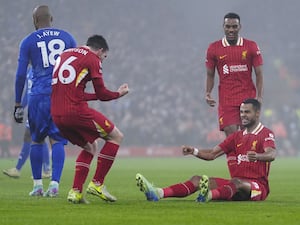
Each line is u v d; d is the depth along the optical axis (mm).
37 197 16156
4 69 60156
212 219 11344
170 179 26734
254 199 14664
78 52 14188
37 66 16641
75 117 13984
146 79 69375
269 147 14719
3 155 55719
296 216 11867
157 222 10961
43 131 16641
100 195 14117
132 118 65500
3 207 13211
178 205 13531
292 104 76250
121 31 72250
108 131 14117
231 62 19297
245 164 14984
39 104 16562
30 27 63500
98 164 14156
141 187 14289
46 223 10836
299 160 54500
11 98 58781
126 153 64250
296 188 21391
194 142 66000
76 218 11422
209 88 19719
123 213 12133
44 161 24500
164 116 66625
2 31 62219
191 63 73250
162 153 65125
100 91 14117
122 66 69625
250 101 14984
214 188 14625
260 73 19266
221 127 19656
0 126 56375
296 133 70875
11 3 64562
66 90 14055
